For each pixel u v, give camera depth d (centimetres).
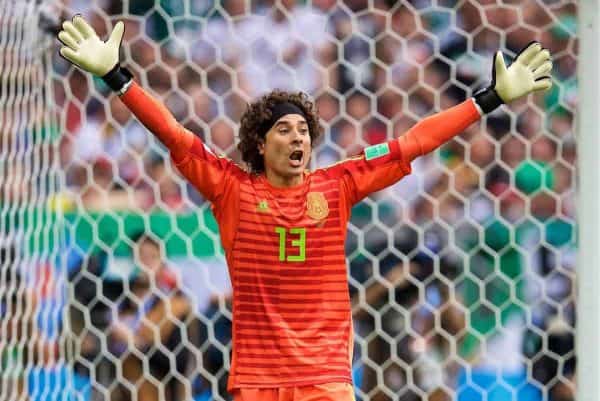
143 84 2083
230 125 2112
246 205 1324
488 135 2112
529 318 2077
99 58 1275
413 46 2119
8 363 1952
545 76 1357
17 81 1984
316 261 1323
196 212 2116
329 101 2105
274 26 2112
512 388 2075
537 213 2111
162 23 2112
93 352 2052
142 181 2108
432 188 2127
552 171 2105
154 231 2106
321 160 2097
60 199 2017
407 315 2092
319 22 2111
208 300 2103
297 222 1320
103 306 2069
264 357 1303
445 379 2088
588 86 1836
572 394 2064
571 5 2067
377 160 1357
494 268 2106
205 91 2114
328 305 1323
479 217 2122
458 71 2122
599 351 1828
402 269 2116
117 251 2088
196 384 2081
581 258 1844
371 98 2108
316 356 1302
